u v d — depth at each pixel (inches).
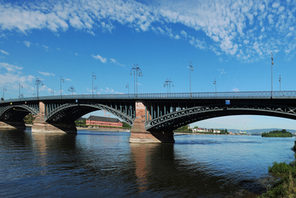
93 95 2556.6
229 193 649.6
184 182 761.6
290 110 1434.5
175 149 1758.1
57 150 1514.5
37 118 3294.8
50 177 797.9
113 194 628.1
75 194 624.4
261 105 1556.3
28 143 1886.1
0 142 1893.5
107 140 2503.7
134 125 2198.6
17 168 933.8
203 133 7864.2
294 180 577.0
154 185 719.7
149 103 2196.1
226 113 1923.0
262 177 850.8
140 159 1207.6
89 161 1122.7
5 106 4052.7
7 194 615.2
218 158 1322.6
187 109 1870.1
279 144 2760.8
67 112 3213.6
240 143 2763.3
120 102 2373.3
